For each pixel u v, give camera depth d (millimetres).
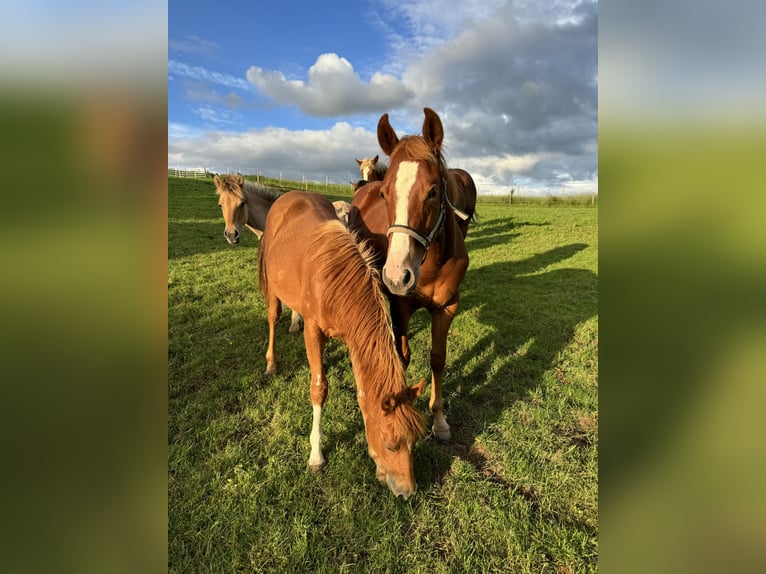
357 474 2674
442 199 2746
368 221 3988
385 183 2605
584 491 2584
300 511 2402
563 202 30641
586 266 9430
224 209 6352
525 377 4051
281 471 2689
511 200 31328
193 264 8391
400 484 2184
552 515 2428
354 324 2377
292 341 4707
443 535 2295
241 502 2445
